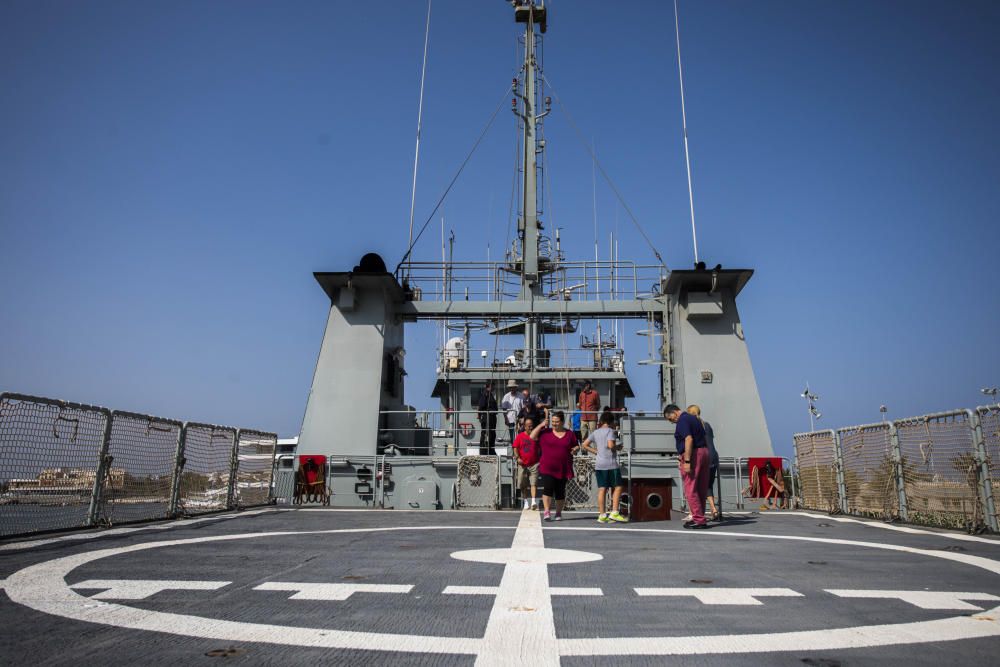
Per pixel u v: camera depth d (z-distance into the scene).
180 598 4.61
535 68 19.38
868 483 11.73
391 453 15.09
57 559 6.23
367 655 3.34
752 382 15.05
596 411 15.80
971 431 9.04
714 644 3.57
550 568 5.95
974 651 3.46
